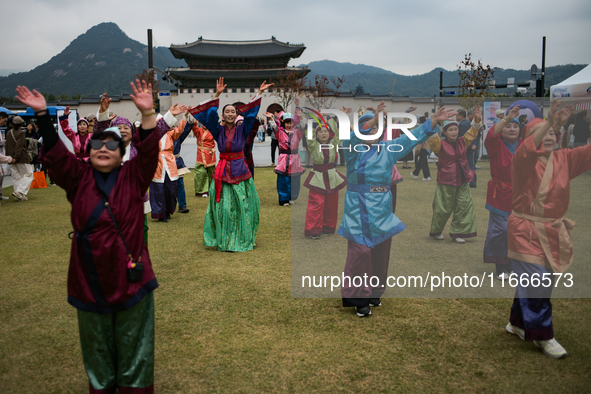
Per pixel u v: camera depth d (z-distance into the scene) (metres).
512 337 3.13
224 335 3.22
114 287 2.19
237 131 5.37
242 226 5.40
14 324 3.46
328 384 2.59
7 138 9.05
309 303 3.77
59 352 3.03
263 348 3.02
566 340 3.06
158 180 6.98
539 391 2.49
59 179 2.20
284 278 4.39
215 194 5.43
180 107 4.12
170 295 3.99
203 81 51.94
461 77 16.34
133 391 2.29
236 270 4.66
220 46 53.88
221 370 2.76
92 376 2.27
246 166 5.46
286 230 6.45
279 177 8.32
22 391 2.58
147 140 2.25
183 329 3.32
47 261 5.09
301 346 3.04
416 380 2.62
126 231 2.22
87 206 2.17
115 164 2.25
